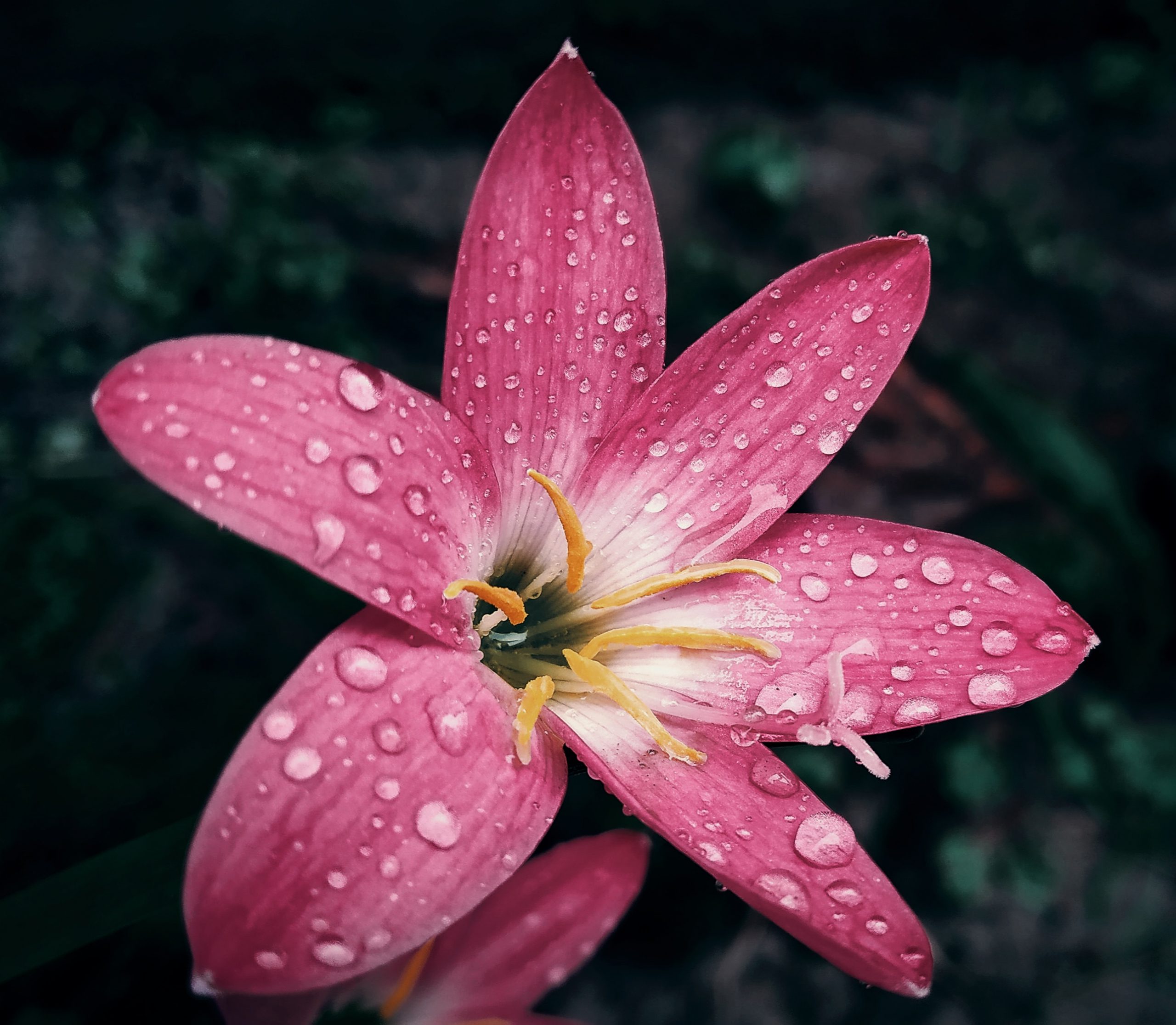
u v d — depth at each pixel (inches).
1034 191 12.3
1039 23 13.1
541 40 11.5
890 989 3.9
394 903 3.7
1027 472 8.1
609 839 5.0
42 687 6.3
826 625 4.5
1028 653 4.4
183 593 7.4
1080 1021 7.9
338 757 3.8
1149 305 11.6
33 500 6.5
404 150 10.5
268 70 10.2
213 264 9.1
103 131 9.6
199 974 3.6
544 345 4.5
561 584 4.7
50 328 8.6
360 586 3.9
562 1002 7.4
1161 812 8.4
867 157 12.2
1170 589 9.2
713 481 4.6
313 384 4.0
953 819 8.5
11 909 4.2
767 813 4.2
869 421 8.9
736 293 10.2
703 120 12.1
